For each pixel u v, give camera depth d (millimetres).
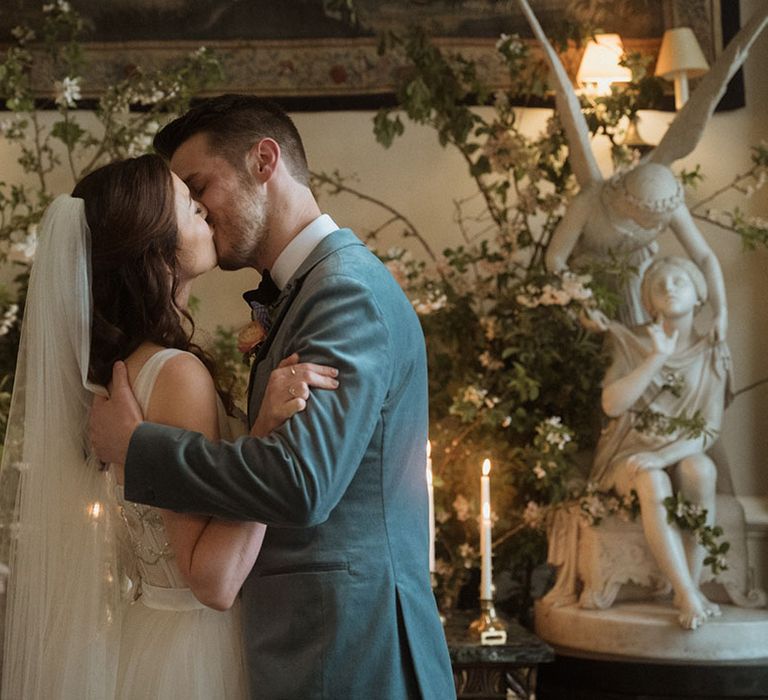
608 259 4430
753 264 5098
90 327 1965
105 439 1874
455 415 4520
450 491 4418
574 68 5004
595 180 4434
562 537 4285
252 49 5043
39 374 1979
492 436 4430
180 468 1739
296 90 5059
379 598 1875
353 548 1886
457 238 5082
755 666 3887
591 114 4699
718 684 3871
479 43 5039
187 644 1977
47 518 1989
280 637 1881
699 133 4414
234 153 2068
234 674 2006
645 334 4344
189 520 1854
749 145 5137
